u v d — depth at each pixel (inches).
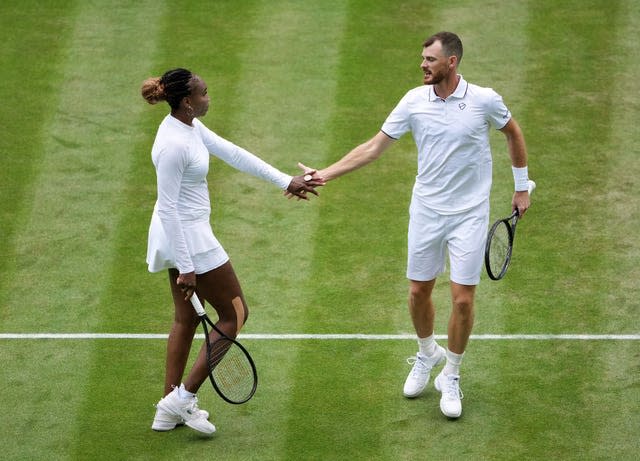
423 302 1016.2
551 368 1085.1
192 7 1704.0
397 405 1041.5
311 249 1279.5
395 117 986.1
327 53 1605.6
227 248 1279.5
